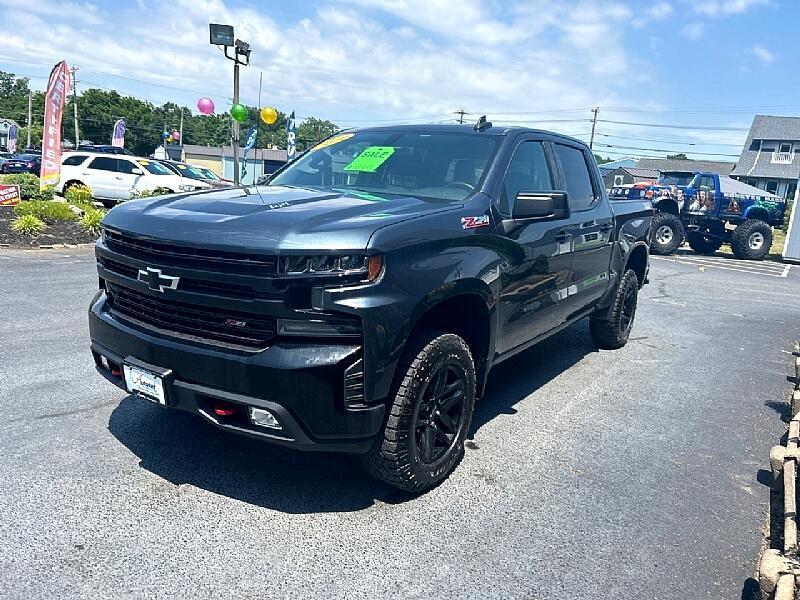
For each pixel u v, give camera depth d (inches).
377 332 113.2
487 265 142.0
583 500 138.4
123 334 126.8
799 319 364.2
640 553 120.0
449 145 168.1
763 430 186.1
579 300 207.9
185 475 137.2
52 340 227.5
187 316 120.6
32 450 143.7
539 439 169.8
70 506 122.5
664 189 735.7
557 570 113.0
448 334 132.1
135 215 129.4
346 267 111.7
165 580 103.2
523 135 176.6
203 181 873.5
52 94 623.8
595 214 211.8
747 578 114.9
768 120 1967.3
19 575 102.0
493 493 138.7
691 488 147.3
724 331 318.7
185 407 120.6
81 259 419.5
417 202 141.7
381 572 109.0
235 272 111.9
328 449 116.7
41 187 636.1
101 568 105.2
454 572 110.3
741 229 751.1
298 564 109.7
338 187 164.4
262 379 110.6
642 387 219.9
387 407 122.1
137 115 3722.9
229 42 624.7
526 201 147.2
